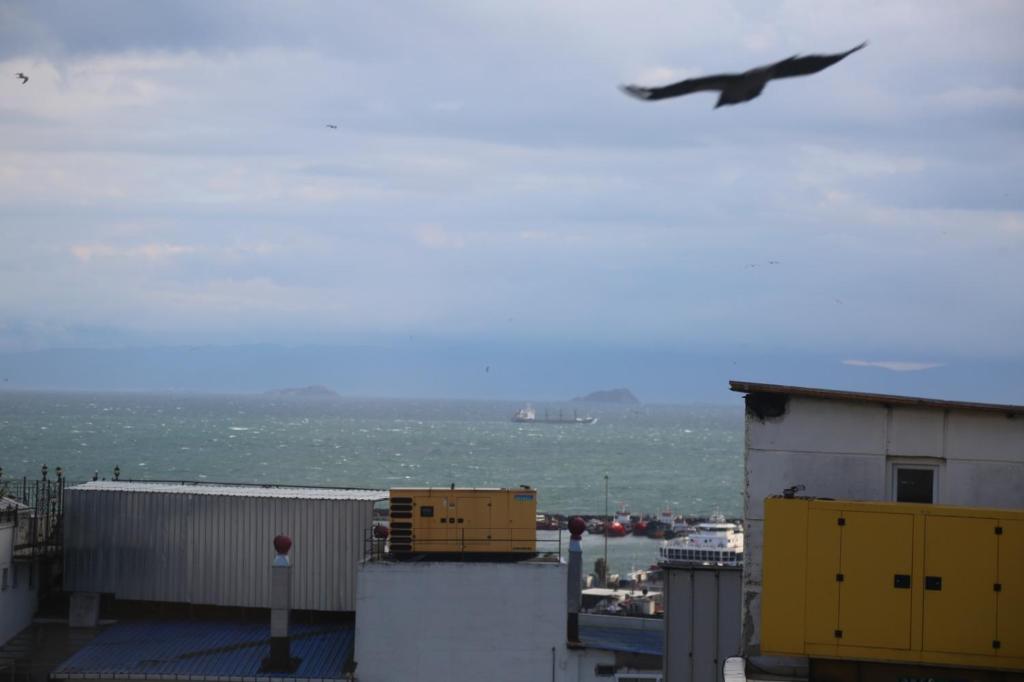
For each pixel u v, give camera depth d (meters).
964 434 27.36
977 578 23.64
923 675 23.73
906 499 27.69
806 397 27.83
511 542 49.19
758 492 27.88
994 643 23.47
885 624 23.84
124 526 53.97
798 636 24.08
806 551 24.17
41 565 54.06
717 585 36.91
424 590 47.03
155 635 51.06
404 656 46.84
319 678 46.72
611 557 159.00
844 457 27.70
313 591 52.34
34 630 51.91
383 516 59.47
